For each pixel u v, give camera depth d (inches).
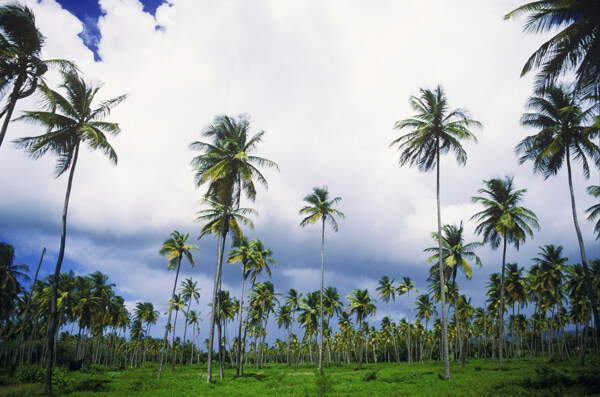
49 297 1621.6
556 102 858.1
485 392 582.9
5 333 2105.1
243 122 1048.2
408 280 2370.8
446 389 658.8
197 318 3095.5
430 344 3737.7
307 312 2108.8
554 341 3420.3
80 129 743.7
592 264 1576.0
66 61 634.8
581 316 1962.4
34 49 630.5
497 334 3083.2
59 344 2751.0
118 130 789.9
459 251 1371.8
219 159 994.1
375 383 827.4
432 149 1040.8
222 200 986.7
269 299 2037.4
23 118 695.1
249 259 1418.6
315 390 706.2
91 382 880.3
